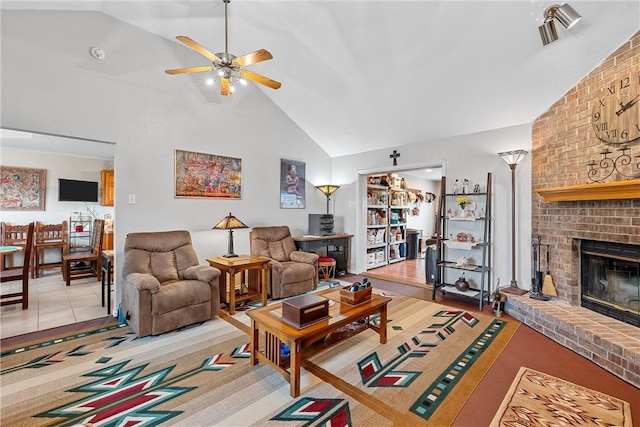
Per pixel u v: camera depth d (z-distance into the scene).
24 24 2.78
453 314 3.36
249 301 3.78
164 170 3.67
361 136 4.96
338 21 2.98
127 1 2.95
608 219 2.59
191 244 3.62
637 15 2.19
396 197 6.73
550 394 1.92
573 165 2.93
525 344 2.62
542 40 2.35
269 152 4.79
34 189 5.09
